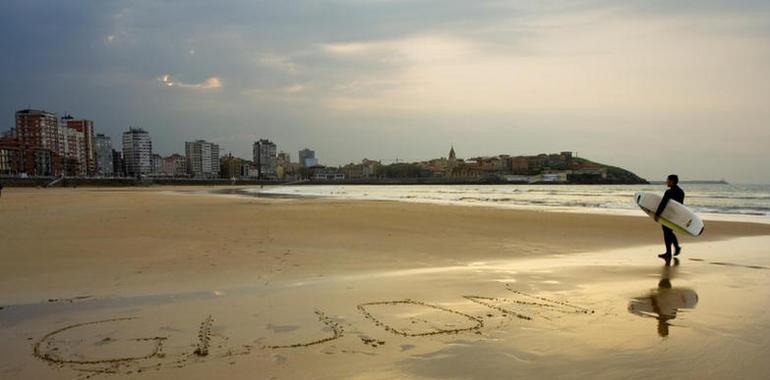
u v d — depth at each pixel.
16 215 20.47
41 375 3.84
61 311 5.68
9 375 3.83
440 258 10.10
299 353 4.29
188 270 8.33
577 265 9.27
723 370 3.88
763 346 4.47
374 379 3.71
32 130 175.75
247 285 7.14
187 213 22.56
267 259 9.56
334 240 12.85
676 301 6.28
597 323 5.24
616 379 3.70
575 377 3.73
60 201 35.41
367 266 8.96
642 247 12.27
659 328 5.05
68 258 9.45
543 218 20.69
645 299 6.39
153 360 4.14
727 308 5.93
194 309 5.74
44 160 162.75
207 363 4.06
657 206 10.64
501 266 9.12
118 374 3.84
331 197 51.50
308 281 7.47
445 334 4.84
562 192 82.06
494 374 3.79
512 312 5.69
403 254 10.58
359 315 5.51
